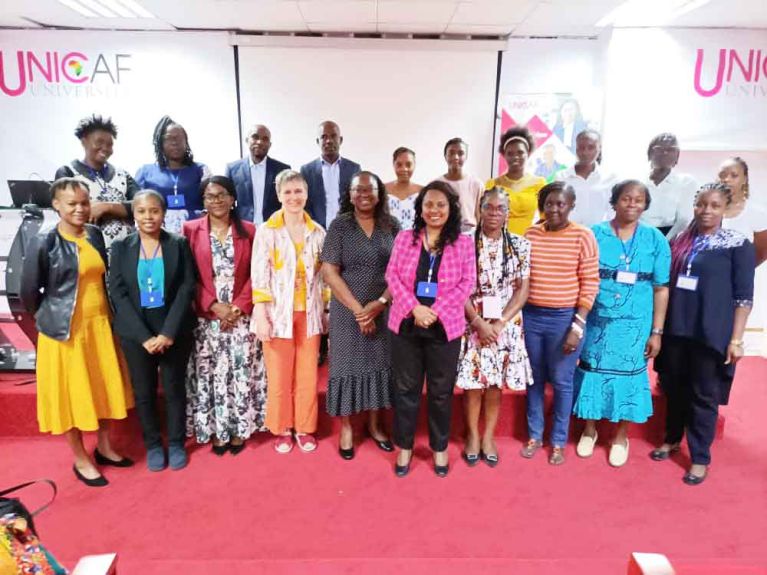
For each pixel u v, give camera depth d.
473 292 2.62
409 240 2.49
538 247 2.68
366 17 4.58
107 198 3.20
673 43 4.79
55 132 5.16
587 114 5.17
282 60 5.12
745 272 2.54
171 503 2.44
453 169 3.73
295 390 2.88
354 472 2.71
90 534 2.23
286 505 2.43
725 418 3.35
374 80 5.20
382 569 1.87
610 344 2.73
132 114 5.17
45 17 4.65
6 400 3.00
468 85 5.21
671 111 4.91
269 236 2.68
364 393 2.76
